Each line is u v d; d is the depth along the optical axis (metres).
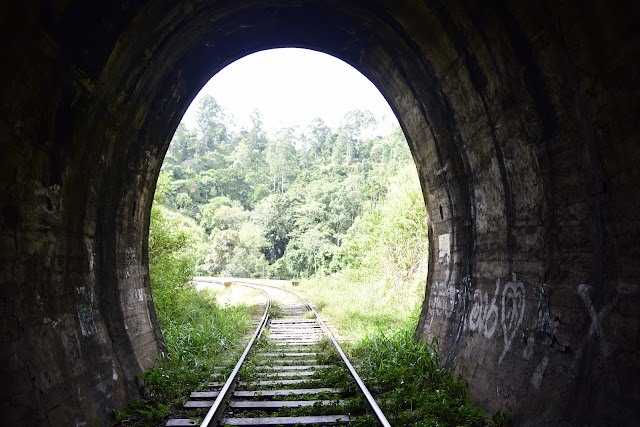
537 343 5.18
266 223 62.03
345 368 7.75
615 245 4.12
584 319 4.50
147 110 7.12
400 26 6.88
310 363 8.76
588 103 4.20
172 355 8.42
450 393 6.42
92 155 5.76
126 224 7.42
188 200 75.69
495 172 6.23
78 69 4.83
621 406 3.77
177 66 7.45
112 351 6.24
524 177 5.56
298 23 8.03
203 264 55.66
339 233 53.19
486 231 6.73
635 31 3.48
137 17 5.31
